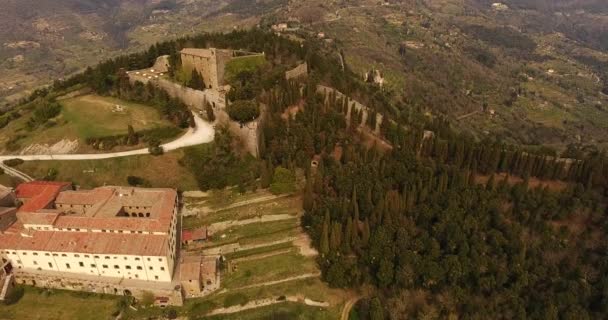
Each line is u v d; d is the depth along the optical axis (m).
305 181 150.75
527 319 102.31
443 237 122.69
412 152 152.88
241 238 132.38
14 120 188.25
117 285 115.19
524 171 154.00
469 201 131.75
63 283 117.50
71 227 119.94
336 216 129.50
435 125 192.75
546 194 137.38
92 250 114.19
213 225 136.75
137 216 132.88
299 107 183.50
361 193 134.75
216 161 153.88
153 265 114.31
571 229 132.50
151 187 148.62
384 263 114.69
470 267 114.56
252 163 158.62
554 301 104.19
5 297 115.19
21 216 121.38
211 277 118.06
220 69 190.25
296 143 158.12
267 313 112.50
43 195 132.12
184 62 198.75
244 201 144.75
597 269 113.56
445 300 110.56
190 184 151.25
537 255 117.94
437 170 147.75
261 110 174.00
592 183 145.25
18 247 116.69
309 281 120.00
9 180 148.25
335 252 119.75
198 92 187.38
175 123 172.75
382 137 177.62
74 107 186.12
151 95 194.12
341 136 168.00
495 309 106.56
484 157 155.00
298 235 133.12
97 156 156.25
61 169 152.38
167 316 111.00
